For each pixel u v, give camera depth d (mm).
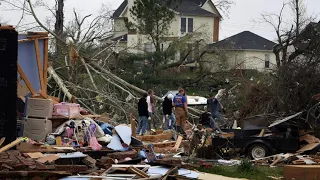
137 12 37344
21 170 10398
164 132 19016
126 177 10836
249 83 23000
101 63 27391
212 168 13805
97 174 11094
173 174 11375
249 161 14414
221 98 24594
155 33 37375
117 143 13984
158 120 23328
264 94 21234
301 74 20281
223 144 16109
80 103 23547
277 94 20422
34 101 14305
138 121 21078
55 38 27375
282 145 15734
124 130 14453
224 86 29781
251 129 17422
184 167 12531
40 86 16453
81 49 28141
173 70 34250
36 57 16391
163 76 31734
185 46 37344
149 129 22281
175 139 18484
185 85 32438
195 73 37000
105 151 13312
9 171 10195
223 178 12219
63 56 26609
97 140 14141
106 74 25172
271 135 16469
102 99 23453
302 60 22219
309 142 15859
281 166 14500
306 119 16016
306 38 26781
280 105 20125
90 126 14188
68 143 13812
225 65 36688
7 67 12570
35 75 16438
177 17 55344
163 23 37344
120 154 13000
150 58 31938
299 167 12219
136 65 30875
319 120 16312
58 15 36156
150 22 37062
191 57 39625
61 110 14734
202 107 27172
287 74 20656
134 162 12867
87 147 13484
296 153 15445
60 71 26094
